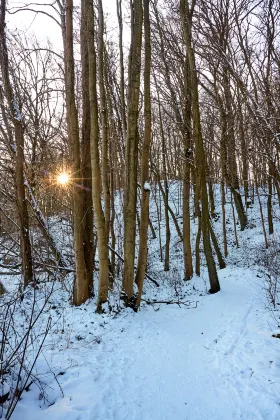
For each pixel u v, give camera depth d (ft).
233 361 14.83
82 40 24.35
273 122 22.53
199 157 29.81
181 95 39.19
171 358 15.89
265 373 13.10
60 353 15.21
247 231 55.72
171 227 67.10
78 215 23.58
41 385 11.95
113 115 37.42
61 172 35.35
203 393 12.48
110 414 10.95
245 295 27.63
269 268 30.99
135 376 13.88
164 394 12.46
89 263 25.02
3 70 26.76
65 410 10.74
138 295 23.73
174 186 92.27
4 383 11.11
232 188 53.72
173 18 38.83
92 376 13.26
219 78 40.40
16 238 36.65
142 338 18.56
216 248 41.22
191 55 28.66
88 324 19.80
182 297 29.94
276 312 21.56
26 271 26.58
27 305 22.49
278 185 26.71
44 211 36.14
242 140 37.45
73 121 23.34
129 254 23.25
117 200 70.33
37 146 36.06
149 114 23.67
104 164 27.66
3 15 26.68
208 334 19.26
